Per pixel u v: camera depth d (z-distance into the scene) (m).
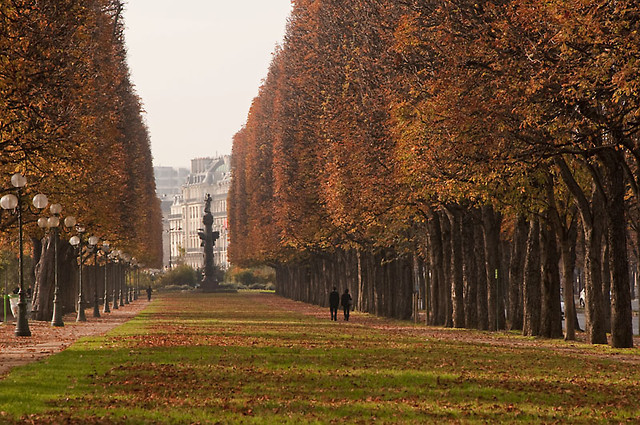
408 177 44.91
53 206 52.38
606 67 26.92
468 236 54.94
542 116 31.41
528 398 21.08
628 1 26.45
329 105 62.44
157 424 17.25
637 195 35.84
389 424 17.19
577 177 43.09
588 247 39.31
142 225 108.81
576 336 48.53
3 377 25.23
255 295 169.50
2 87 31.38
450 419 17.83
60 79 36.78
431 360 30.94
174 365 28.92
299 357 32.09
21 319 46.19
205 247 194.25
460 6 35.72
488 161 33.91
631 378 25.47
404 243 66.06
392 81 49.41
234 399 20.84
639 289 63.75
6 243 74.31
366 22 54.84
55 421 17.55
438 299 60.62
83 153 40.09
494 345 39.09
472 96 33.84
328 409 19.20
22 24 33.81
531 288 46.31
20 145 36.31
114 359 31.12
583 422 17.56
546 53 30.12
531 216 44.09
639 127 30.17
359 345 38.56
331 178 60.44
